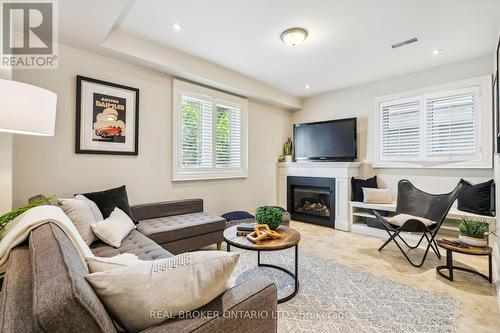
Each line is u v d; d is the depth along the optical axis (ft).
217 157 12.50
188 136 11.25
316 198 14.90
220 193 12.75
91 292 2.13
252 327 2.87
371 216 11.98
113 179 9.02
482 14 7.27
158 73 10.21
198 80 11.04
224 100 12.69
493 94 9.88
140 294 2.35
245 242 6.15
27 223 3.43
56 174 7.80
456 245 7.23
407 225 8.23
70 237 3.49
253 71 11.87
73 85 8.09
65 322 1.75
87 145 8.36
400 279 7.25
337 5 6.89
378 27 7.99
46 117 4.61
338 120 13.88
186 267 2.64
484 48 9.45
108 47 8.08
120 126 9.10
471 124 10.50
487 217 9.00
